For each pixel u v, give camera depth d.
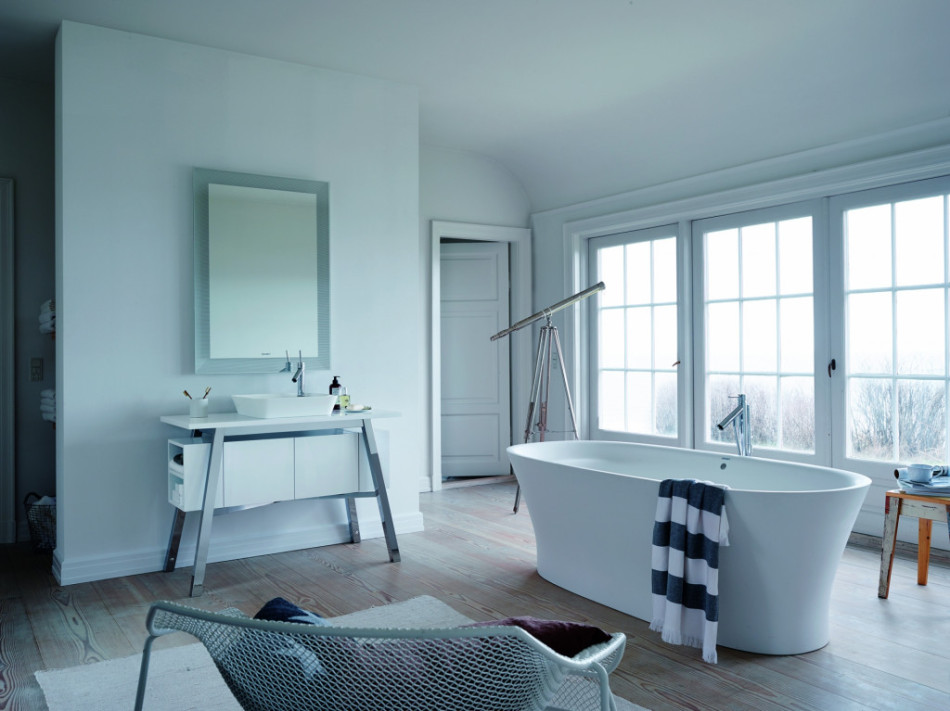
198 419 3.67
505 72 4.39
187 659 2.75
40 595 3.48
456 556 4.10
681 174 5.23
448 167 6.05
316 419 3.76
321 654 1.38
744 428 3.65
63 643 2.91
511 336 6.50
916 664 2.69
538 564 3.76
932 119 3.96
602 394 6.01
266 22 3.72
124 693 2.47
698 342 5.23
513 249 6.48
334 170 4.40
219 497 3.60
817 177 4.45
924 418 4.11
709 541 2.75
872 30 3.71
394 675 1.38
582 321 6.09
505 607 3.29
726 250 5.09
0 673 2.64
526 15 3.63
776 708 2.37
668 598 2.84
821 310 4.52
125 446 3.81
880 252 4.29
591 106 4.97
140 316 3.84
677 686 2.52
